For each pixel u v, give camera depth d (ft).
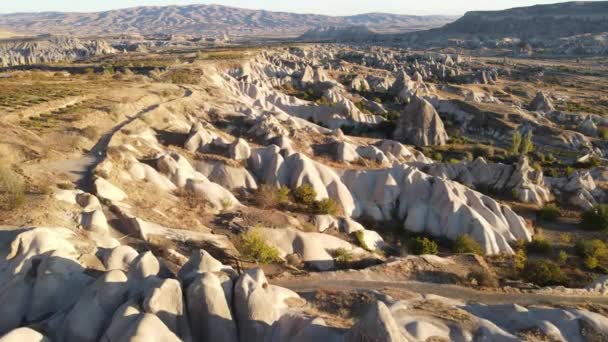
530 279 126.00
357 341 63.98
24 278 75.05
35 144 147.23
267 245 117.80
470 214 156.66
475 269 121.90
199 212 134.41
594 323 84.58
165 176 145.48
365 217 168.45
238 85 362.94
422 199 168.55
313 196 159.22
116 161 140.36
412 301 89.51
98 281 69.92
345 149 203.10
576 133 298.97
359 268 125.70
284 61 586.45
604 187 200.23
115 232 108.47
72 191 114.93
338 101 353.92
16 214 98.27
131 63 467.93
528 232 161.89
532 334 80.79
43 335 63.67
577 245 152.46
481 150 277.23
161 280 71.56
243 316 71.31
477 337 76.79
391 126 321.11
